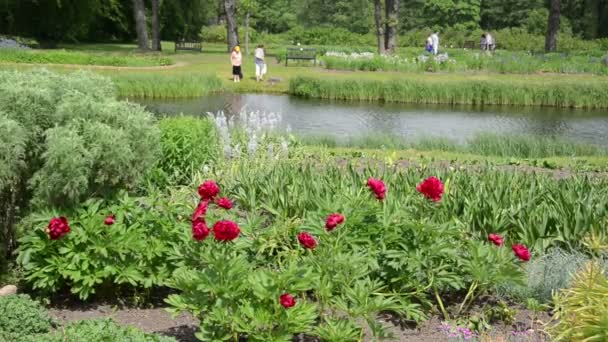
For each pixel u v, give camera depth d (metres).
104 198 5.47
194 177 8.12
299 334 4.76
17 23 46.19
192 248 4.67
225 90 25.86
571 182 7.86
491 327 4.89
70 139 5.17
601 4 62.75
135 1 40.47
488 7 71.00
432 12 70.69
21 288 5.44
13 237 5.93
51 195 5.31
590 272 4.45
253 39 60.72
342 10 71.88
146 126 5.81
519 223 6.28
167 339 4.11
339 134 17.56
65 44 48.38
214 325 4.20
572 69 31.95
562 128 20.09
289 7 74.75
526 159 11.78
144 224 5.21
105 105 5.65
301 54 34.00
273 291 4.07
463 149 13.66
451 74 30.42
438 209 6.34
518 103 25.45
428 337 4.77
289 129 11.12
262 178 7.48
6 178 5.34
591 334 4.02
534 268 5.46
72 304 5.23
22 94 5.45
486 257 4.89
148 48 41.03
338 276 4.63
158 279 5.08
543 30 64.38
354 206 5.31
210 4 67.50
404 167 10.45
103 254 4.89
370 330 4.83
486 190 7.16
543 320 5.02
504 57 34.16
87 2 47.34
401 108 23.64
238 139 9.84
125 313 5.10
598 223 6.23
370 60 31.62
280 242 5.59
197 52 41.62
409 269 4.79
